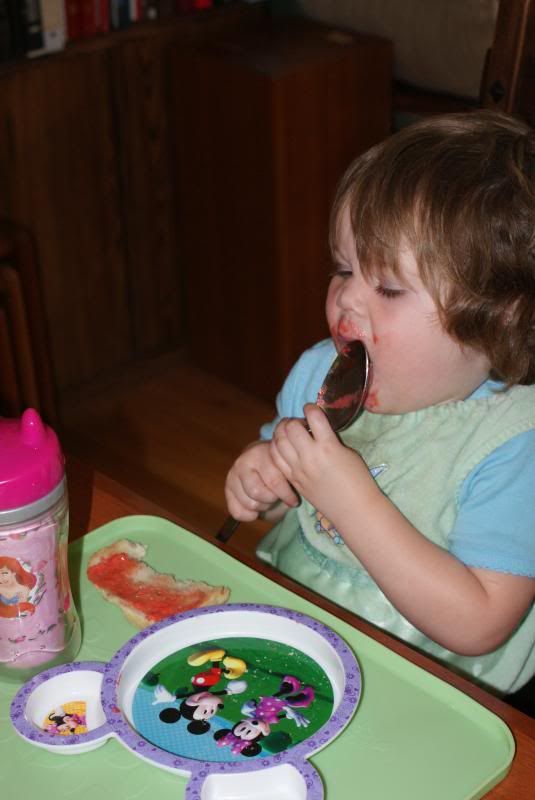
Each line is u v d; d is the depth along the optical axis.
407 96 2.29
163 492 2.14
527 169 0.84
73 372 2.46
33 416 0.66
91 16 2.14
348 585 0.97
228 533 0.99
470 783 0.62
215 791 0.61
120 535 0.86
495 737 0.66
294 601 0.78
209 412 2.43
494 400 0.90
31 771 0.64
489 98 1.36
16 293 1.72
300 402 1.09
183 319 2.61
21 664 0.70
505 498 0.86
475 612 0.82
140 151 2.34
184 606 0.77
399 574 0.83
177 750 0.64
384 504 0.84
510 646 0.94
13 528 0.65
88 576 0.81
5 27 2.01
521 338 0.85
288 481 0.93
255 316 2.37
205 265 2.44
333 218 0.89
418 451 0.92
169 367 2.60
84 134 2.22
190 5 2.30
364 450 0.96
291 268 2.26
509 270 0.82
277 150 2.10
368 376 0.87
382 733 0.66
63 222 2.28
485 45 2.06
